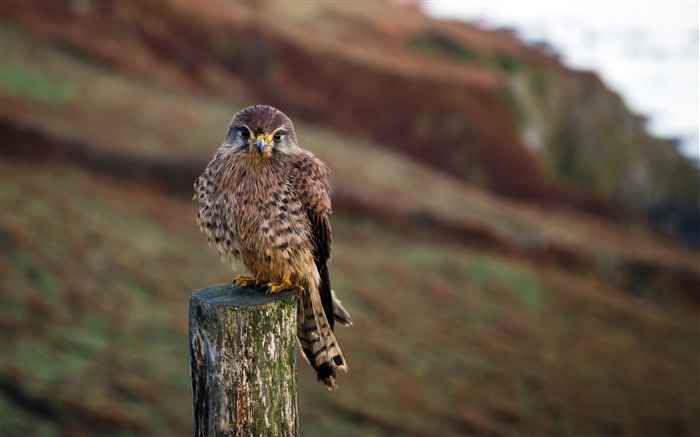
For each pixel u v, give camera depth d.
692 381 30.58
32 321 19.30
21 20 49.94
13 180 29.48
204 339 4.61
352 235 37.16
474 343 28.84
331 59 67.44
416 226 39.91
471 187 57.97
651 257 48.84
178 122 43.28
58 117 37.78
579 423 24.12
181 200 34.78
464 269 36.47
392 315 29.19
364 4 84.94
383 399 21.98
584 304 37.75
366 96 66.44
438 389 24.00
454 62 79.38
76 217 27.86
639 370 30.50
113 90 45.53
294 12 76.69
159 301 23.92
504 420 23.05
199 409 4.69
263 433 4.63
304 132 54.03
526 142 70.31
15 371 16.28
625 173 79.00
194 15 63.66
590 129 80.50
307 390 21.20
